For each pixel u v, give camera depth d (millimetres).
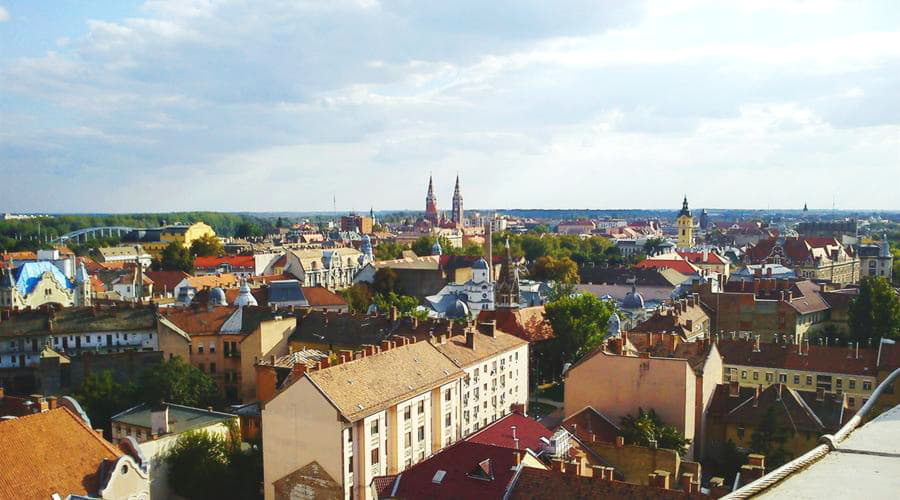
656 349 113875
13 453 68188
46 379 125688
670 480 73000
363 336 140750
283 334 144875
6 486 65188
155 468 94562
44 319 143875
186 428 102812
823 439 24500
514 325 161000
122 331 147625
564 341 154750
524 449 73188
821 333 187750
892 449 23594
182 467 95875
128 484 74125
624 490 59156
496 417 123688
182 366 126438
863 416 29516
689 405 99250
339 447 82812
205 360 147750
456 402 107375
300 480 86125
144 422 107875
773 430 99312
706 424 107062
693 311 168375
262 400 113250
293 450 86438
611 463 77062
